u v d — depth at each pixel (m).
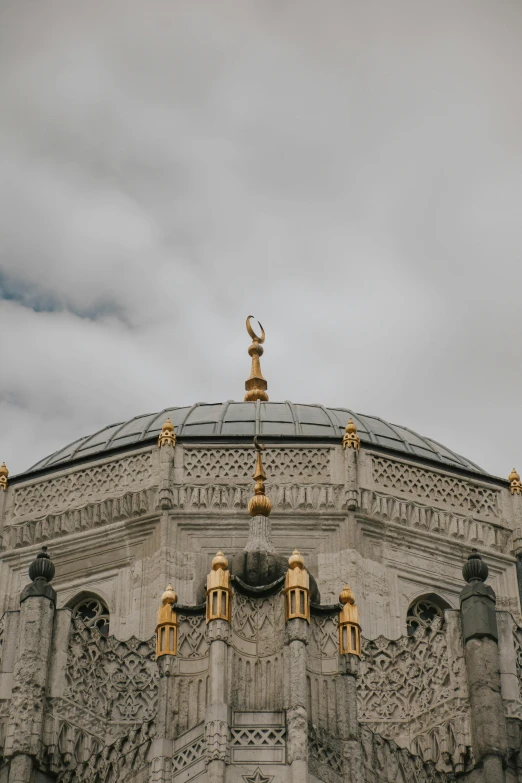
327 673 36.31
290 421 49.50
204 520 45.81
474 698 37.41
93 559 45.91
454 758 37.19
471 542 46.97
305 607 36.44
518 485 48.22
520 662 38.44
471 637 38.12
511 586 46.81
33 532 46.75
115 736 38.25
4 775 36.59
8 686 37.78
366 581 45.06
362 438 48.34
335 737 35.56
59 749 37.25
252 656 36.19
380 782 36.16
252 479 46.47
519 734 37.16
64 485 47.56
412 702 38.84
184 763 34.97
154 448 47.12
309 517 45.84
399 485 47.19
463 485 47.94
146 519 45.88
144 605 44.53
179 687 36.00
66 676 38.19
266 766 34.50
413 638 39.69
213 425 49.06
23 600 38.66
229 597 36.53
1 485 47.91
